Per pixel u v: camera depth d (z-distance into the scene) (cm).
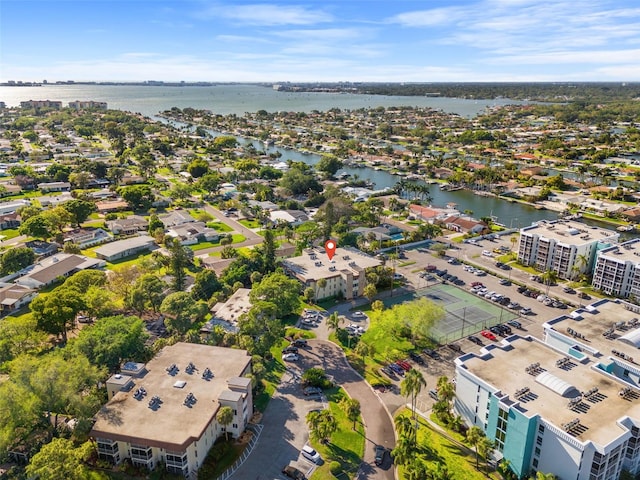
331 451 10750
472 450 10844
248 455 10625
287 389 12938
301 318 16862
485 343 15362
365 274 18900
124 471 10075
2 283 18775
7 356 13000
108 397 11669
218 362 12444
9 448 10356
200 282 17938
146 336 13500
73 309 14700
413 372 11006
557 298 18725
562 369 11512
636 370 11619
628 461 10044
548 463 9756
